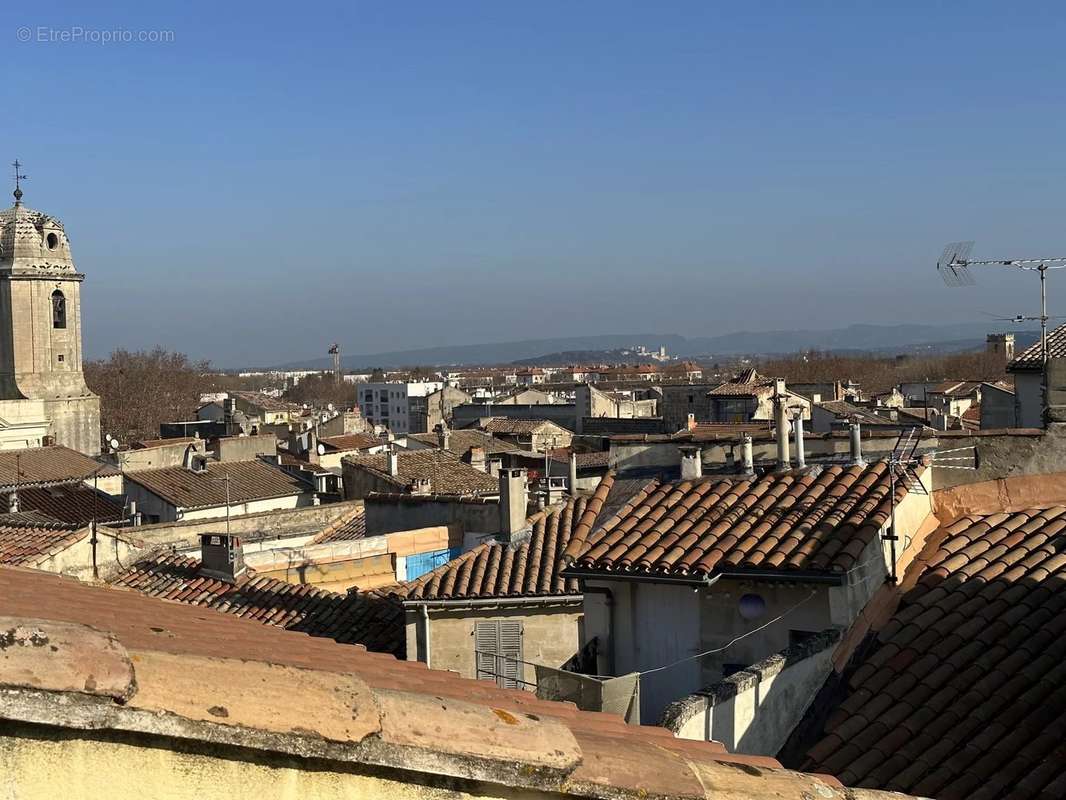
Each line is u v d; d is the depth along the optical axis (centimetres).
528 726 550
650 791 566
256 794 484
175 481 6103
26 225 9738
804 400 7962
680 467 1952
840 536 1542
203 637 737
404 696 527
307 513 4859
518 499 2856
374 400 18462
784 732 1307
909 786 1191
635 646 1705
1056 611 1435
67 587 970
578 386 11269
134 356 16900
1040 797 1130
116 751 455
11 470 6153
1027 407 4647
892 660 1412
